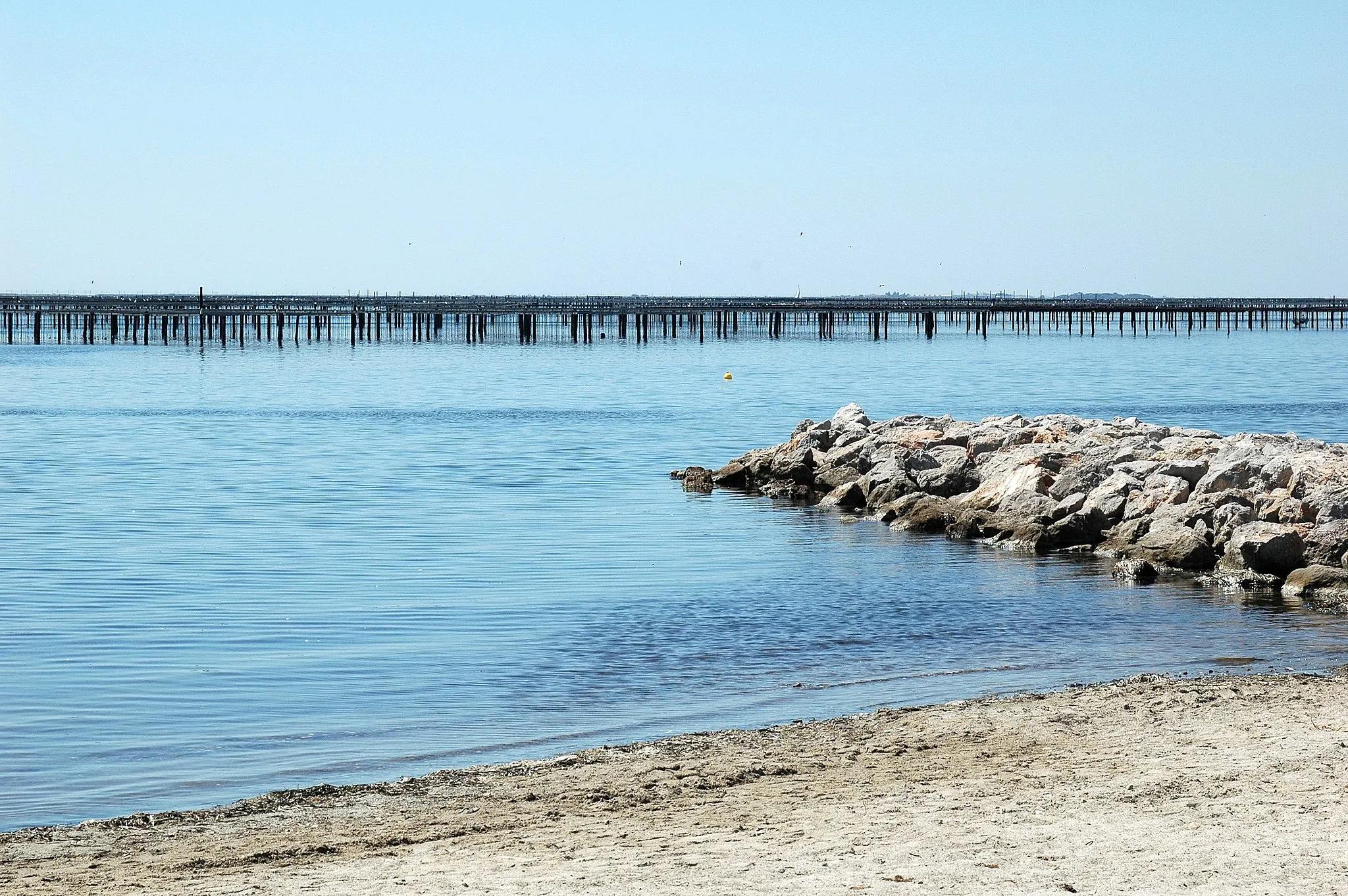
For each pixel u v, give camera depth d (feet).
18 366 356.79
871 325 572.92
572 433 201.98
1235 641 76.02
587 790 49.19
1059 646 75.05
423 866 41.14
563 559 102.17
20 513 123.54
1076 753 52.37
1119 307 576.61
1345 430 209.77
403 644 75.10
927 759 52.29
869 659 72.33
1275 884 37.09
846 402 259.39
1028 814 44.50
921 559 103.45
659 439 195.11
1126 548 102.89
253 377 319.27
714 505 133.39
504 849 42.73
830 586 92.22
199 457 170.30
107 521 119.24
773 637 77.25
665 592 89.86
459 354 422.41
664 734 58.65
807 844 42.06
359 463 164.35
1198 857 39.45
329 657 72.13
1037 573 97.45
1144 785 47.50
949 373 344.90
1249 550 93.15
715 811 46.34
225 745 57.52
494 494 138.62
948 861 39.83
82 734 58.90
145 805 50.34
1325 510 97.14
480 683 67.31
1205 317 650.84
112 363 369.30
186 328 479.41
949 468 131.75
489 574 95.61
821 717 60.95
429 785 50.44
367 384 300.61
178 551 104.53
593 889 38.24
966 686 66.28
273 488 141.69
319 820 46.50
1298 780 47.26
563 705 63.31
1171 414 237.45
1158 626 80.12
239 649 73.92
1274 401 263.70
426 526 117.29
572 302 577.43
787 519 124.16
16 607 84.38
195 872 41.22
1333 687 62.03
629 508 130.62
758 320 653.71
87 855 43.19
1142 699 60.23
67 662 71.05
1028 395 278.46
